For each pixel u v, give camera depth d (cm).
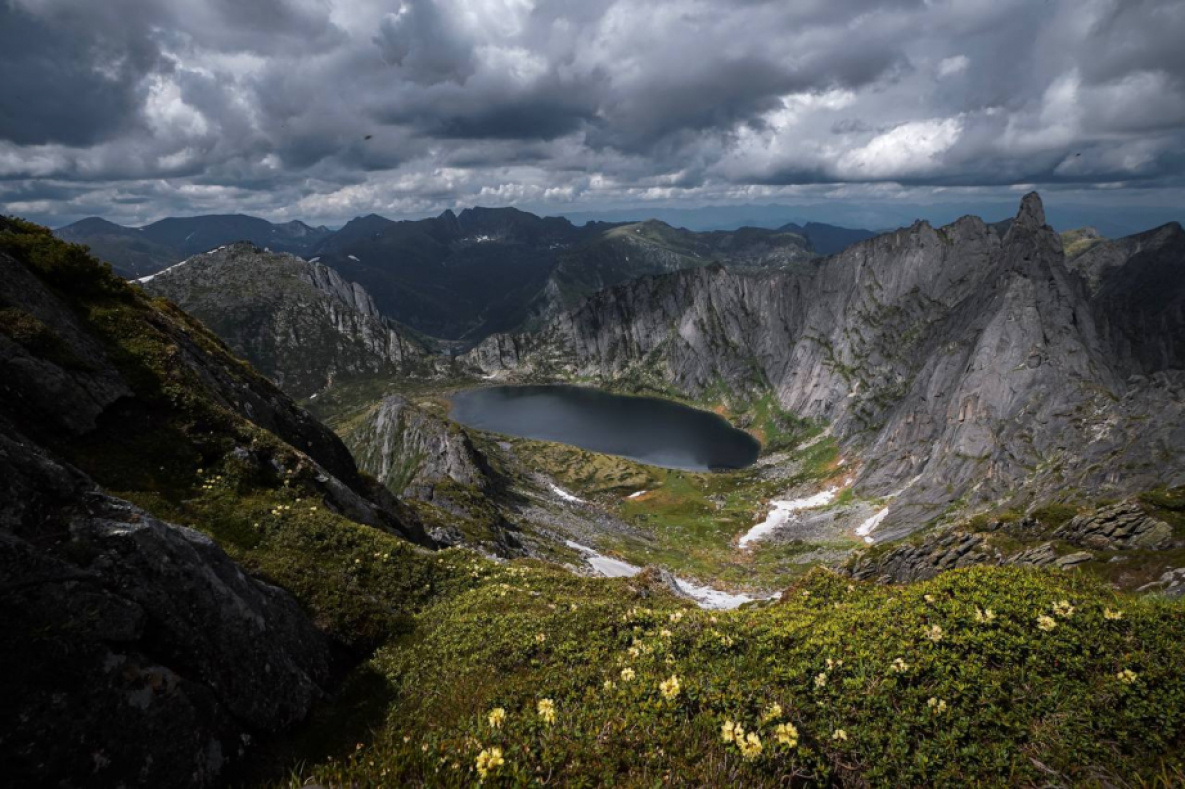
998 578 1156
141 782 1020
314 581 2222
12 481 1190
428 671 1770
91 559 1192
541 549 9581
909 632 1073
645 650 1295
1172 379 14338
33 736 916
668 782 799
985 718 877
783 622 1391
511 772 796
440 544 6419
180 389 3030
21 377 2342
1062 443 16300
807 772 865
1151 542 4419
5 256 2769
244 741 1283
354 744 1369
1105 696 855
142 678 1110
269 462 3134
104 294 3372
